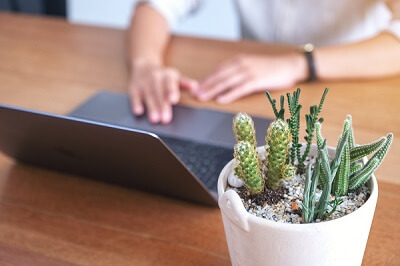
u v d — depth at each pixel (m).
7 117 0.83
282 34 1.70
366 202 0.60
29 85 1.32
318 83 1.26
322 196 0.59
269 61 1.30
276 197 0.62
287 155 0.63
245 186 0.63
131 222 0.83
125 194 0.90
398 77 1.25
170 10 1.62
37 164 0.97
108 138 0.76
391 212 0.81
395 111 1.11
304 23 1.65
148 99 1.21
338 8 1.59
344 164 0.60
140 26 1.53
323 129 1.05
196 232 0.80
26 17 1.74
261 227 0.58
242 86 1.23
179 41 1.51
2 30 1.66
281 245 0.58
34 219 0.85
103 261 0.76
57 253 0.78
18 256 0.78
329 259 0.60
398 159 0.93
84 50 1.50
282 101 0.62
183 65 1.38
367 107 1.13
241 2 1.72
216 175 0.91
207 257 0.76
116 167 0.84
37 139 0.86
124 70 1.38
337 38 1.63
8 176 0.96
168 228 0.82
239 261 0.64
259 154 0.67
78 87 1.30
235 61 1.32
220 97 1.22
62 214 0.86
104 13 2.97
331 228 0.57
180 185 0.81
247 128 0.61
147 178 0.84
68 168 0.93
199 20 2.75
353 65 1.27
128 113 1.18
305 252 0.58
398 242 0.75
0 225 0.84
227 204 0.59
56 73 1.37
